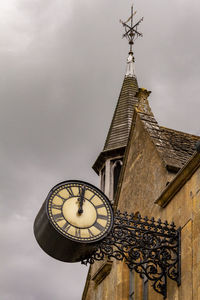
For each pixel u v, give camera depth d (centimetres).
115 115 2981
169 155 1369
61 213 1095
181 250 1152
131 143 1566
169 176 1305
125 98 3055
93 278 1606
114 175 2697
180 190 1220
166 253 1148
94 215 1112
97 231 1095
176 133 1531
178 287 1124
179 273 1133
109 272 1522
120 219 1152
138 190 1445
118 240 1201
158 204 1284
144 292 1307
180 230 1174
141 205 1403
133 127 1576
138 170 1477
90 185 1140
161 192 1288
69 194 1121
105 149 2786
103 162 2770
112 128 2903
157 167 1367
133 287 1380
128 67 3247
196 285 1070
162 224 1247
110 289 1490
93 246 1091
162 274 1141
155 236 1159
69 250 1092
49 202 1101
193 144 1495
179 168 1315
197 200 1144
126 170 1558
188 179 1197
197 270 1080
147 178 1409
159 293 1158
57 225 1078
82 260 1118
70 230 1081
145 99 1617
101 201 1130
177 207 1215
